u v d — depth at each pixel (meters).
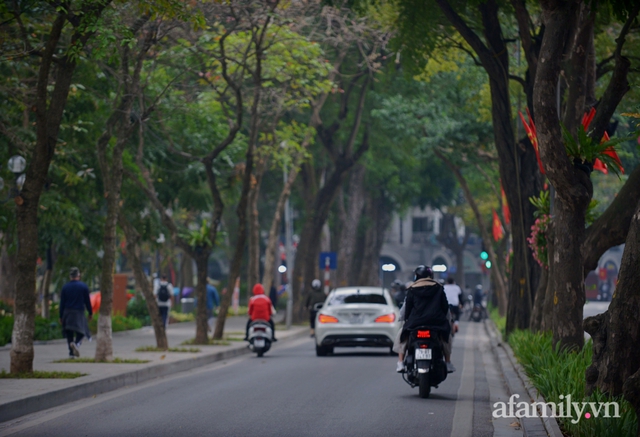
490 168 83.31
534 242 41.72
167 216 54.53
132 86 41.16
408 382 30.00
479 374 38.41
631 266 20.53
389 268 51.06
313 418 23.92
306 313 93.19
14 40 35.91
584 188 29.25
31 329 32.25
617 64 30.78
